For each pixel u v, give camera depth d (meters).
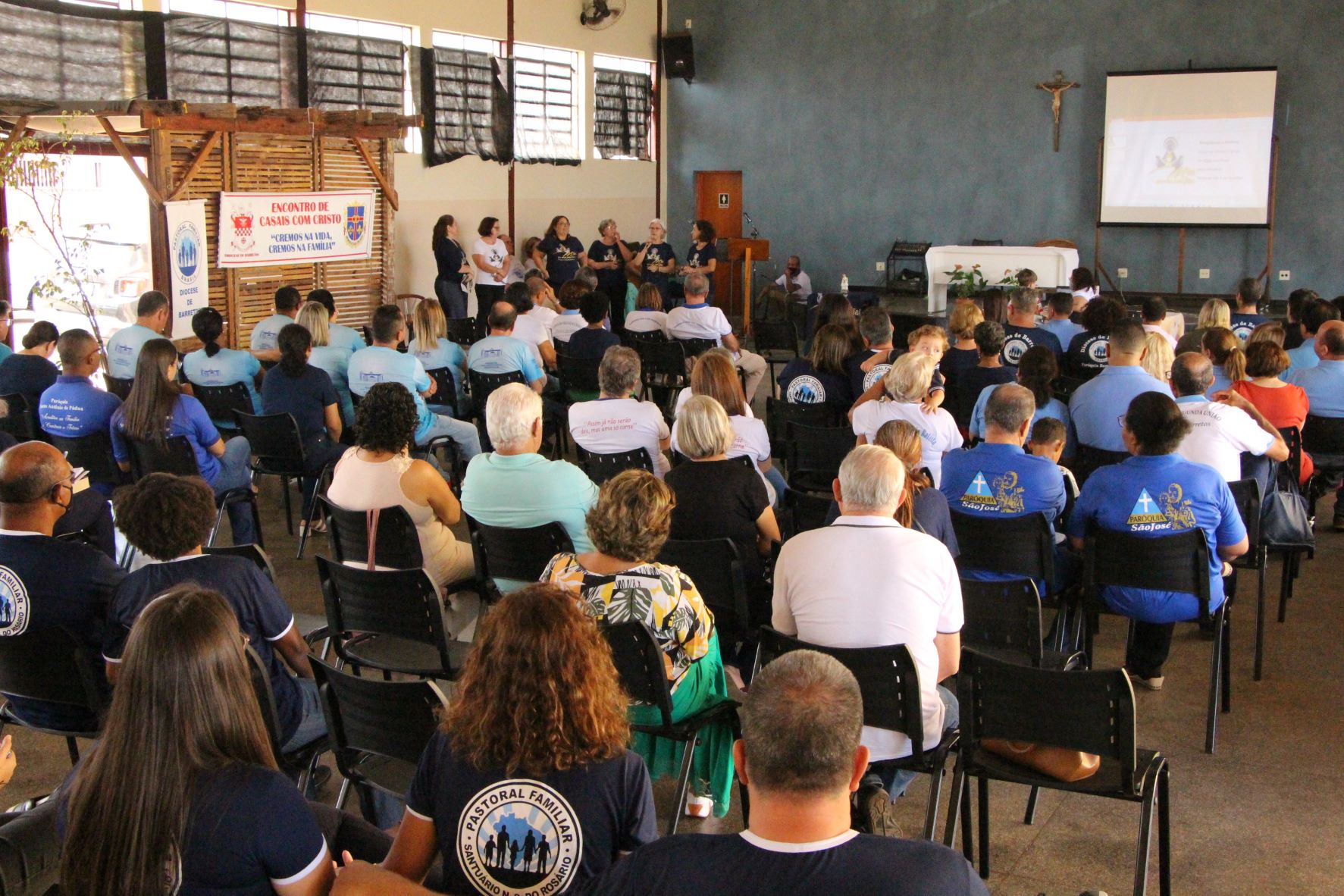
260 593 2.72
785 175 15.00
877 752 2.73
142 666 1.65
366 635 3.45
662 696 2.75
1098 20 12.89
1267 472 4.74
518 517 3.61
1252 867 3.06
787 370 6.18
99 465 5.13
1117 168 12.80
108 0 9.18
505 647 1.79
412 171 11.89
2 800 3.42
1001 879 3.01
